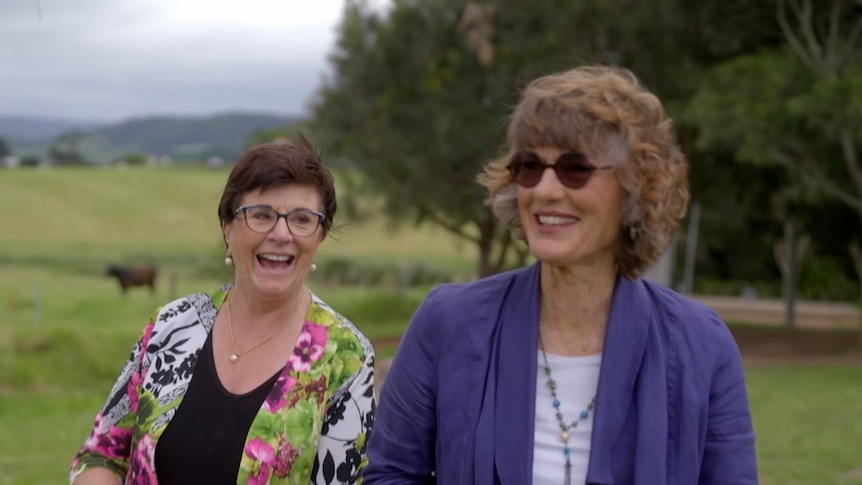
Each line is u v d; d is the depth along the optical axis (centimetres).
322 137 1478
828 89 1167
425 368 212
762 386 1057
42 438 778
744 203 1864
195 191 5712
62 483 622
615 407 194
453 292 216
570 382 201
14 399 963
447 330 209
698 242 3127
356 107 1460
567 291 203
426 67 1427
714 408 198
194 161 10575
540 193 193
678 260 3253
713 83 1328
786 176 1565
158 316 235
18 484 616
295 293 230
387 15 1475
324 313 235
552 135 191
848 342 1631
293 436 219
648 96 199
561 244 195
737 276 3281
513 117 201
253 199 224
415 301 2088
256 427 217
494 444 197
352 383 228
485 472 196
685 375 197
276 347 227
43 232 4372
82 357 1104
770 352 1494
